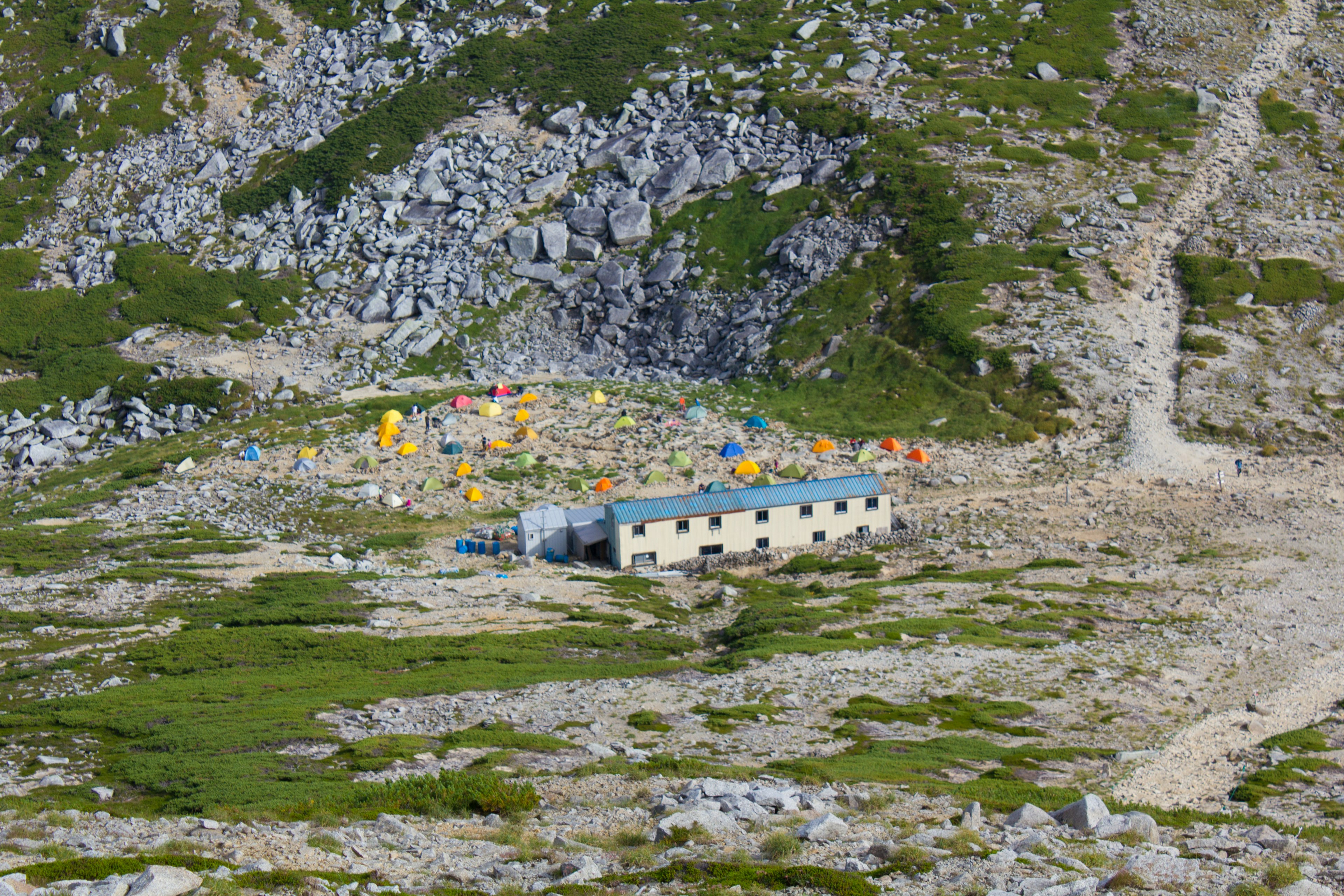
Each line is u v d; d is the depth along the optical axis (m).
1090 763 35.25
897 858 20.88
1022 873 19.81
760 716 39.94
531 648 49.88
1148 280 97.12
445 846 23.36
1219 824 28.03
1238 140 113.88
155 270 117.62
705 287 110.94
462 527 73.56
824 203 113.19
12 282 116.31
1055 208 105.69
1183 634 50.31
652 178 121.69
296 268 118.81
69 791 31.25
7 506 81.62
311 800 27.44
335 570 63.72
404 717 39.53
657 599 61.34
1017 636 50.28
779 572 66.25
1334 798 31.27
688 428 88.00
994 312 95.12
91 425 98.56
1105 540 65.81
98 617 53.53
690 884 19.69
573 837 23.80
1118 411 83.50
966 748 36.06
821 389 94.06
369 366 105.69
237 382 101.12
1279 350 88.62
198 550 66.31
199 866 19.53
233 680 44.00
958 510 72.25
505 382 102.75
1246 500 70.06
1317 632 49.78
